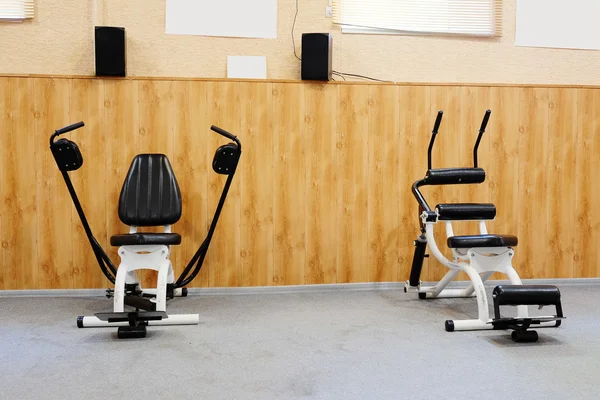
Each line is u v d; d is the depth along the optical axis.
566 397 2.41
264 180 4.45
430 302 4.14
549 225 4.70
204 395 2.42
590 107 4.70
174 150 4.37
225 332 3.36
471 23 4.74
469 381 2.58
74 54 4.43
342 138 4.50
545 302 3.16
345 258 4.54
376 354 2.96
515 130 4.64
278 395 2.42
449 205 3.84
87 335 3.29
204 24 4.52
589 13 4.81
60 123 4.28
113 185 4.34
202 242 4.41
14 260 4.30
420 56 4.71
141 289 4.07
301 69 4.43
